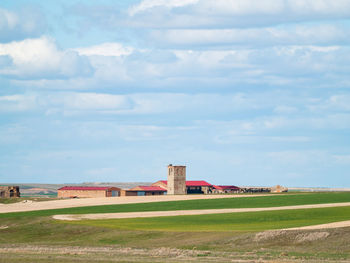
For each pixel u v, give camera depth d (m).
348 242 74.69
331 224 88.50
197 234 88.12
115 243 88.19
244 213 120.19
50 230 104.50
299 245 76.00
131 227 101.31
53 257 63.97
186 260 62.59
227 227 97.00
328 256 67.56
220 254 70.56
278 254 69.62
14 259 60.59
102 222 111.56
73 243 90.38
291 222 101.12
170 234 90.50
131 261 60.09
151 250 77.06
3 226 121.94
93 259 62.06
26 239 98.50
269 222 103.19
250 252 72.25
